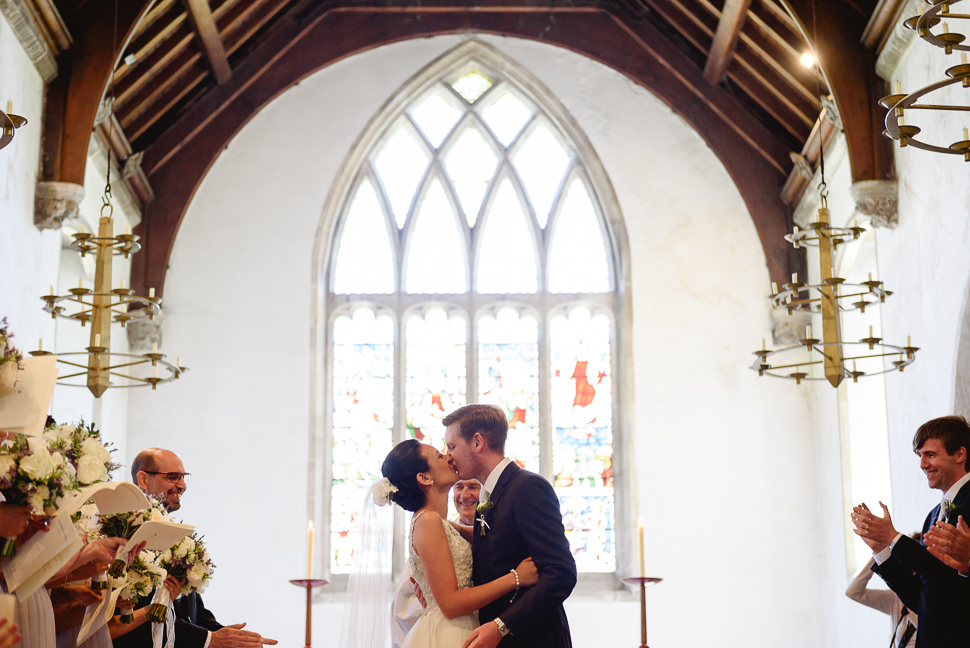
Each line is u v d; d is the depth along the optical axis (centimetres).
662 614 1007
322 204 1112
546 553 350
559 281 1131
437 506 384
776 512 1033
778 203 1098
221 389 1056
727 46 1012
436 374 1106
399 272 1125
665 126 1132
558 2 1141
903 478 767
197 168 1091
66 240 938
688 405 1062
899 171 780
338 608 1000
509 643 340
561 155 1159
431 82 1154
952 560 393
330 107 1135
